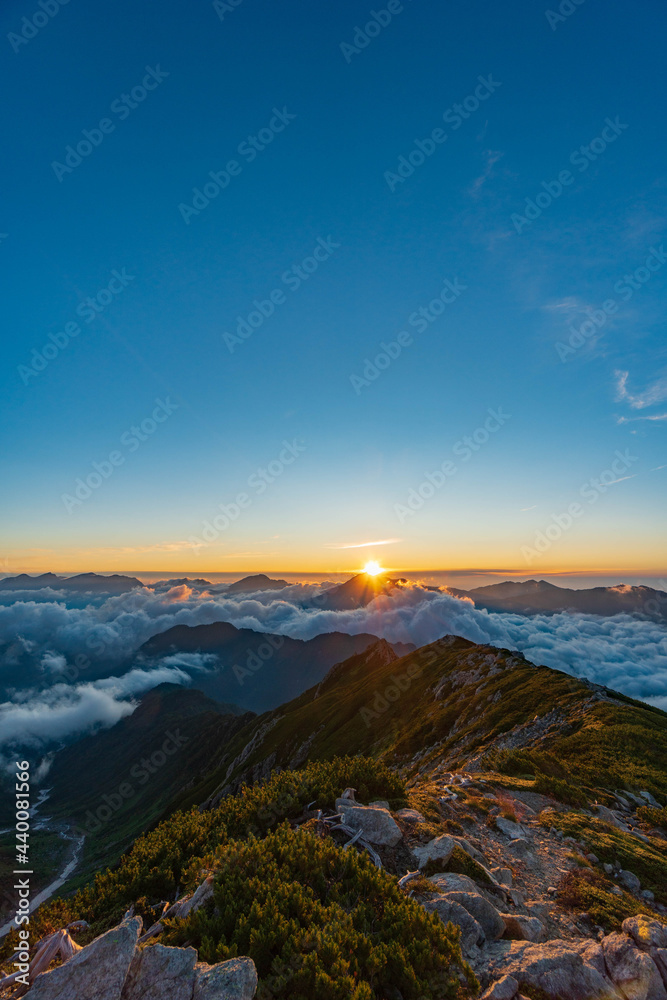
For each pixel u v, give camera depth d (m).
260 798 12.29
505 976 6.73
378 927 7.40
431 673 78.88
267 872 8.33
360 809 11.25
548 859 11.38
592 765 23.88
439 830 11.48
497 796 15.07
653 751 24.73
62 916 8.68
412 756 51.28
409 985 6.25
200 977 5.56
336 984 5.76
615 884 10.51
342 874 8.64
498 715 43.41
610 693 40.12
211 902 7.86
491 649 73.88
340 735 81.00
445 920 7.96
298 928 6.79
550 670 51.88
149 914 8.72
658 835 14.95
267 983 5.87
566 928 8.66
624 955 7.39
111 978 5.50
